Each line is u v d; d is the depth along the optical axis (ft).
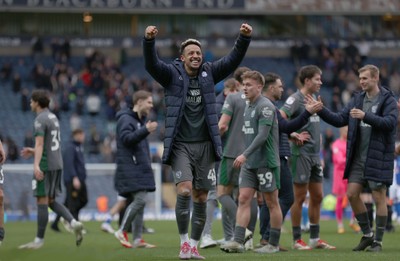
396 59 178.60
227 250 48.78
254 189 48.65
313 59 182.39
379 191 50.75
